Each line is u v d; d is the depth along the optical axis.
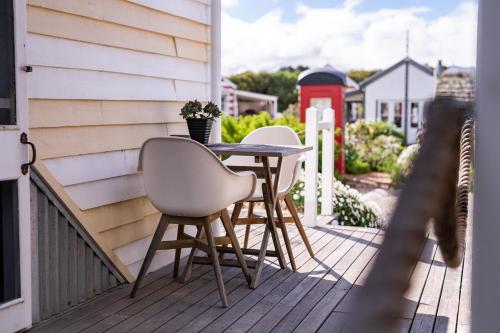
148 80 4.18
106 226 3.78
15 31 2.94
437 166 0.42
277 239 4.31
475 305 0.50
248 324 3.25
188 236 4.11
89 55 3.59
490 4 0.47
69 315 3.38
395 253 0.34
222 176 3.53
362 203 7.13
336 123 11.98
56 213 3.38
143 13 4.09
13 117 2.96
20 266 3.02
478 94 0.48
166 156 3.54
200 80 4.84
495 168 0.47
